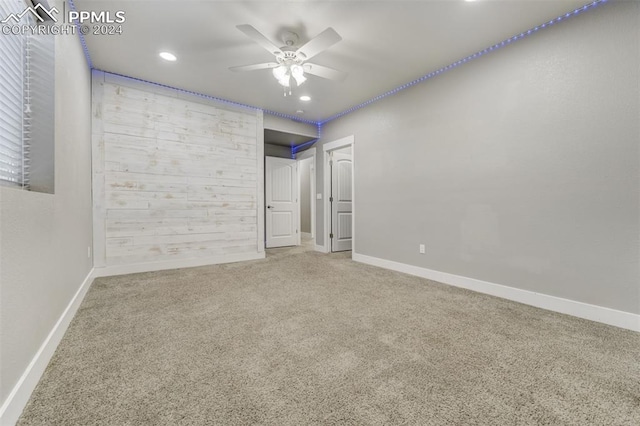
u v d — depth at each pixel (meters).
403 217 3.62
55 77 1.63
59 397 1.19
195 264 3.89
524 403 1.17
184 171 3.80
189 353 1.57
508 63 2.56
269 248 5.75
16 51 1.45
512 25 2.34
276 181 5.90
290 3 2.09
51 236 1.55
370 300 2.49
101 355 1.54
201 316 2.11
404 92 3.58
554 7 2.11
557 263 2.26
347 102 4.18
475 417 1.09
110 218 3.31
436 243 3.21
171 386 1.28
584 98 2.11
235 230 4.25
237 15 2.22
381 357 1.54
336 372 1.39
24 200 1.18
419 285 2.99
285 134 5.05
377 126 4.00
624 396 1.22
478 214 2.80
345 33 2.46
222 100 4.11
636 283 1.91
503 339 1.75
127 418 1.08
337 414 1.11
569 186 2.20
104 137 3.27
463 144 2.93
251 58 2.91
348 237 5.43
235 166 4.25
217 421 1.07
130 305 2.32
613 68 1.98
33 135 1.57
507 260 2.57
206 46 2.68
